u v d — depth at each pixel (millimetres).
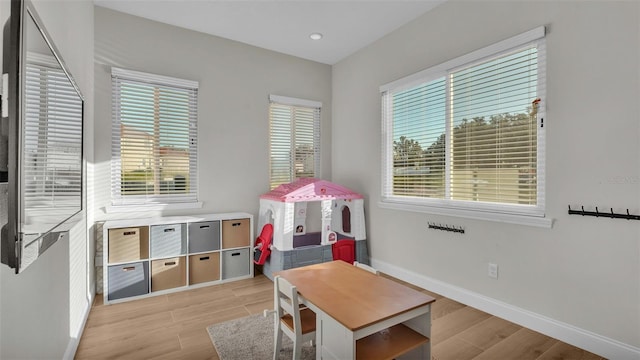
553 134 2186
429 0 2902
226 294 3006
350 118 4141
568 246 2115
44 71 1123
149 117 3281
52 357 1514
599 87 1965
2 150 927
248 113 3848
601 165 1960
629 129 1849
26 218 935
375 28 3430
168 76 3344
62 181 1383
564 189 2131
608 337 1940
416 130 3273
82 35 2369
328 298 1593
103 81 3031
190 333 2262
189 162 3508
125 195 3186
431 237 3066
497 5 2512
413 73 3244
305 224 4102
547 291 2221
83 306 2361
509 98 2484
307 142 4340
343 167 4273
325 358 1488
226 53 3701
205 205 3566
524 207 2379
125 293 2830
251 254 3516
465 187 2803
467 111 2781
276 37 3664
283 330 1804
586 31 2020
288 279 1883
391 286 1763
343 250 3588
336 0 2908
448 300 2828
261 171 3938
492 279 2555
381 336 1606
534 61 2318
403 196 3432
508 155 2490
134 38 3182
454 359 1953
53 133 1242
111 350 2047
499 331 2279
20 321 1128
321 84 4410
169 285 3037
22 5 875
